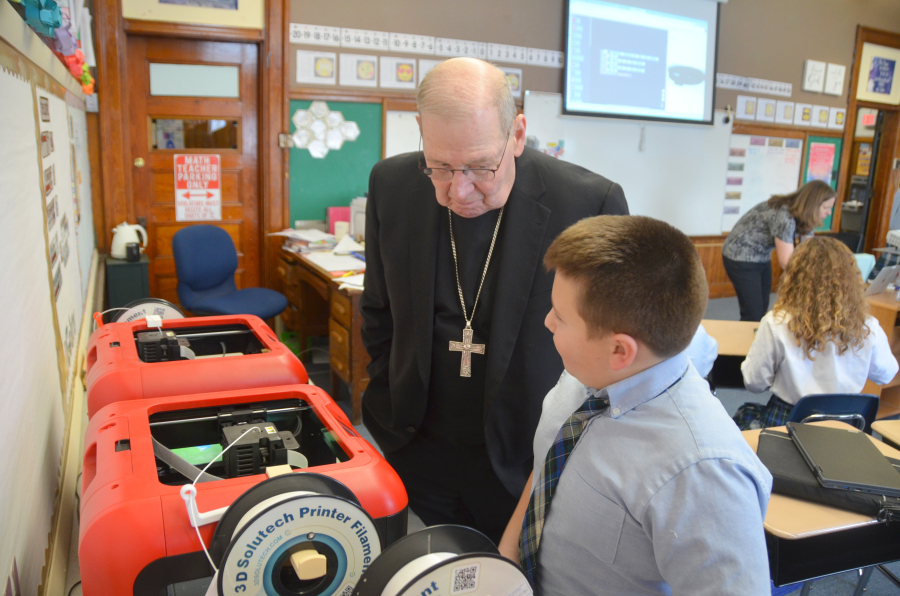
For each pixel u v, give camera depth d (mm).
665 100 5047
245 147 3924
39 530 1097
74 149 2510
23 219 1104
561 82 4691
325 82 3951
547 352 1216
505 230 1196
